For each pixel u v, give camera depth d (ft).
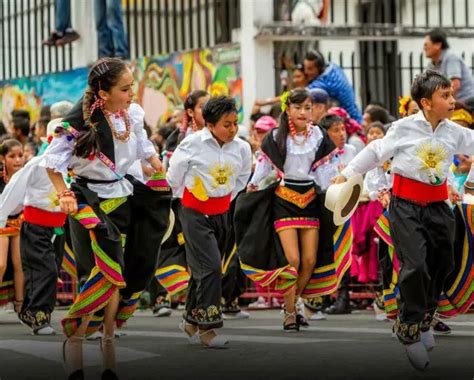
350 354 32.35
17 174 40.98
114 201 27.86
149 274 28.55
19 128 56.85
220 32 61.05
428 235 29.71
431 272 30.22
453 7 61.82
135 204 28.22
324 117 45.06
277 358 31.83
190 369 29.94
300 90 39.70
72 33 69.77
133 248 28.30
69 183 32.40
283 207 39.68
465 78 53.36
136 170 31.27
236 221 40.50
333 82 54.65
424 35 61.36
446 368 29.25
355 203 31.73
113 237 26.91
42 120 52.34
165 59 64.28
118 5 66.13
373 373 28.58
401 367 29.55
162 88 64.59
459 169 41.34
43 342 37.52
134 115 28.50
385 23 62.28
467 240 32.27
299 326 40.70
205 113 35.65
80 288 27.32
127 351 33.96
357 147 48.88
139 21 66.74
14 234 44.98
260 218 40.01
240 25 59.52
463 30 61.46
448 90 29.55
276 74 59.57
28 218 41.24
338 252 39.91
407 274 28.96
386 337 36.70
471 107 41.47
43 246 41.22
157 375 28.89
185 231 35.76
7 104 76.07
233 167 36.06
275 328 40.83
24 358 33.06
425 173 29.60
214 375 28.73
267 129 49.83
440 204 29.96
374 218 47.44
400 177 29.91
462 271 32.40
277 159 39.60
